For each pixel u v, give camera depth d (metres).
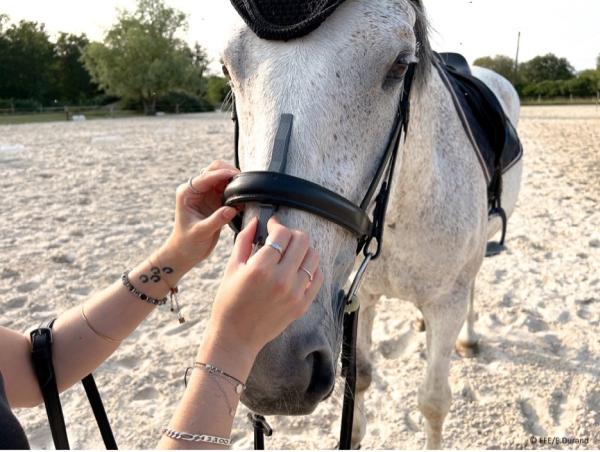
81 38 51.62
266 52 1.35
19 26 45.66
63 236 5.61
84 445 2.66
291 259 0.95
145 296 1.43
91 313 1.41
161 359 3.36
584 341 3.40
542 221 6.00
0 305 4.00
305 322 1.21
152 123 23.31
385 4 1.40
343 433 1.55
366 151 1.42
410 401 2.93
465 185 2.18
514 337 3.50
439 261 2.11
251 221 1.10
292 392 1.20
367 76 1.36
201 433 0.86
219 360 0.90
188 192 1.40
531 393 2.94
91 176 8.91
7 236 5.62
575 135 14.27
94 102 42.59
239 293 0.90
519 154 3.11
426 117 1.86
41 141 14.87
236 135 1.70
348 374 1.58
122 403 2.96
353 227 1.31
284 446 2.63
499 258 4.88
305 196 1.20
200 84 40.50
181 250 1.39
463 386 3.01
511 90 4.04
